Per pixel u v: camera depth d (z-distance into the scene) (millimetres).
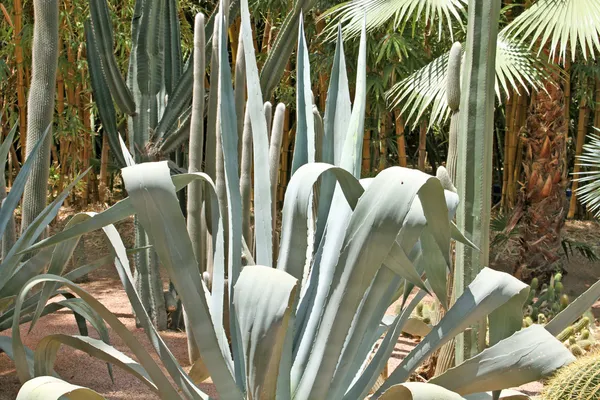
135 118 3469
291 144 7465
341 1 5227
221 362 1569
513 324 1638
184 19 6398
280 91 6312
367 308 1637
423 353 1671
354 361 1763
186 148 3732
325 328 1581
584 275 5242
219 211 1890
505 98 6562
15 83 6648
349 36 4438
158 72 3510
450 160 2121
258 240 1856
